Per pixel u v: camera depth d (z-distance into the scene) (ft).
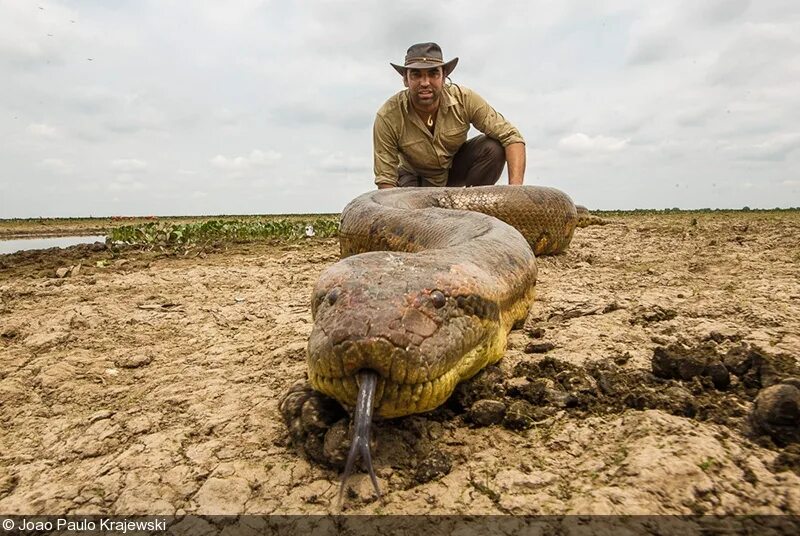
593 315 4.13
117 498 2.26
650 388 2.76
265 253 8.95
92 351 4.11
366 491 2.19
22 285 6.53
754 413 2.32
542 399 2.72
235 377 3.41
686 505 1.92
